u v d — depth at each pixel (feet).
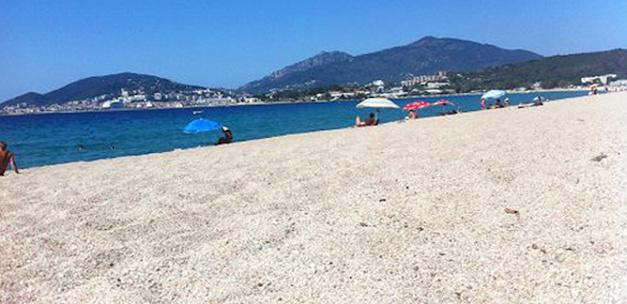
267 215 24.18
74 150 103.81
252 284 16.02
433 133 61.31
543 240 18.26
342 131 82.12
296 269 16.99
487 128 63.26
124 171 43.62
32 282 17.22
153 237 21.71
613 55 599.57
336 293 14.94
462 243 18.58
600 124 56.80
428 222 21.47
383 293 14.73
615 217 20.33
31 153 100.27
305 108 381.81
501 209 22.66
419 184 28.91
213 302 14.88
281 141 67.00
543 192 25.25
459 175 30.76
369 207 24.45
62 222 25.30
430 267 16.47
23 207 29.73
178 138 124.77
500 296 14.07
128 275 17.37
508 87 639.35
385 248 18.54
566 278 14.79
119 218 25.44
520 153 37.65
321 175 33.65
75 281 17.13
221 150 57.98
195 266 17.87
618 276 14.55
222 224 23.13
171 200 28.89
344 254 18.13
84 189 34.88
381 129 76.89
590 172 28.91
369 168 35.27
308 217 23.35
